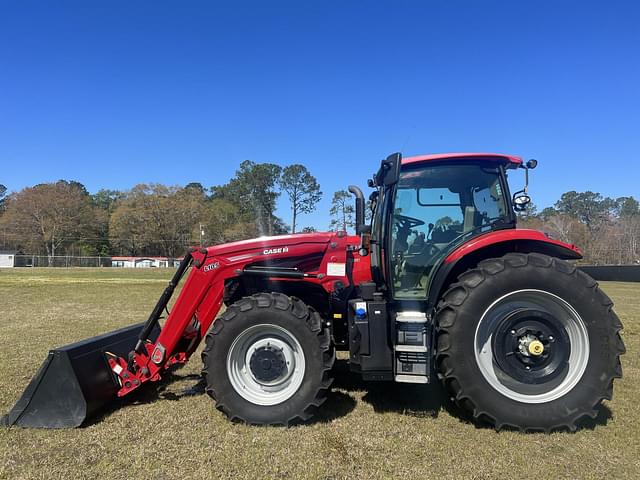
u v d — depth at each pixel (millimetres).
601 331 3109
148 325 3697
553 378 3146
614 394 3871
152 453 2738
